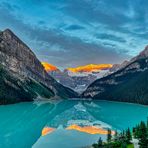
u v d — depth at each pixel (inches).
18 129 5856.3
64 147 4261.8
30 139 4840.1
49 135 5260.8
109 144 3828.7
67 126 6540.4
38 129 5930.1
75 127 6387.8
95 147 3927.2
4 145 4367.6
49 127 6304.1
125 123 7214.6
